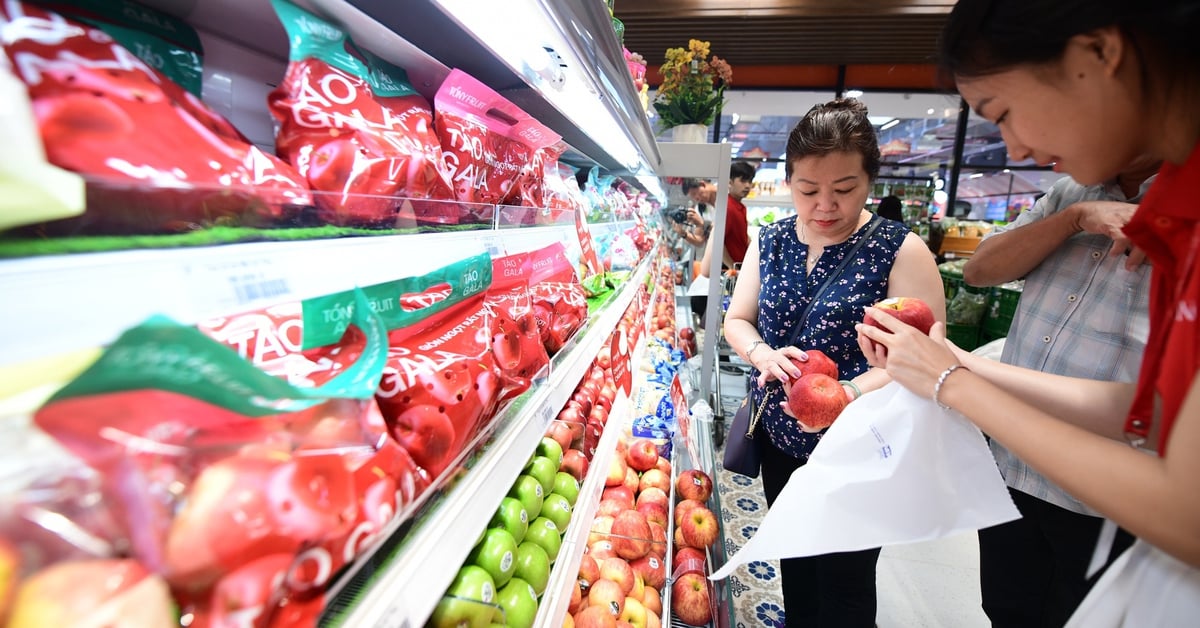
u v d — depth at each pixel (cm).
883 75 731
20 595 23
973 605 210
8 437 24
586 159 200
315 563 35
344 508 38
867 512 84
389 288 51
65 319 26
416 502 49
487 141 80
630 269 204
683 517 156
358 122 53
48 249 26
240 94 59
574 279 117
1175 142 54
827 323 140
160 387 28
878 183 749
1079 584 130
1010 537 145
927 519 82
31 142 26
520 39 71
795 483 91
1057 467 61
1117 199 124
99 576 26
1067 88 55
